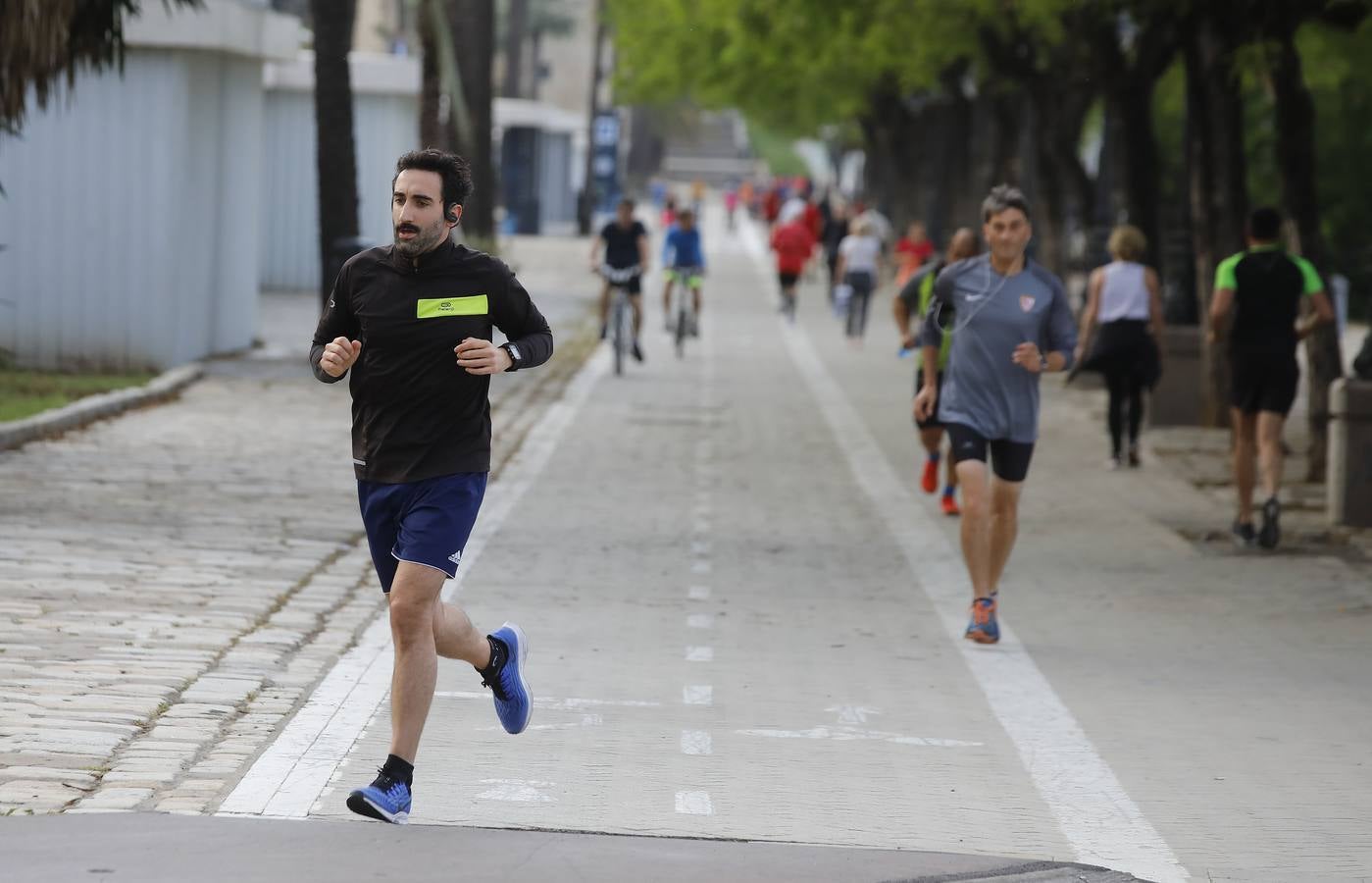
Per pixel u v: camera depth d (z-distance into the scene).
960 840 17.67
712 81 130.88
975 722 22.64
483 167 105.19
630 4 132.12
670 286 79.62
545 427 53.59
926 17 71.50
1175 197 112.19
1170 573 33.84
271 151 98.50
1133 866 17.11
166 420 49.62
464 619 18.08
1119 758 21.11
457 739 20.73
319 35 67.25
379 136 100.69
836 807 18.64
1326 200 114.94
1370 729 22.84
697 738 21.31
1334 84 70.69
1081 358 48.38
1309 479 46.00
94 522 33.78
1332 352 45.62
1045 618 29.50
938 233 160.25
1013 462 27.41
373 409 17.16
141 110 60.81
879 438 53.84
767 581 32.12
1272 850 17.78
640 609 29.20
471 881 15.18
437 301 16.94
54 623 25.22
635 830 17.45
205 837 16.19
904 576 32.97
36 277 61.53
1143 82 64.69
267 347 70.19
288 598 28.25
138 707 20.86
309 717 21.16
